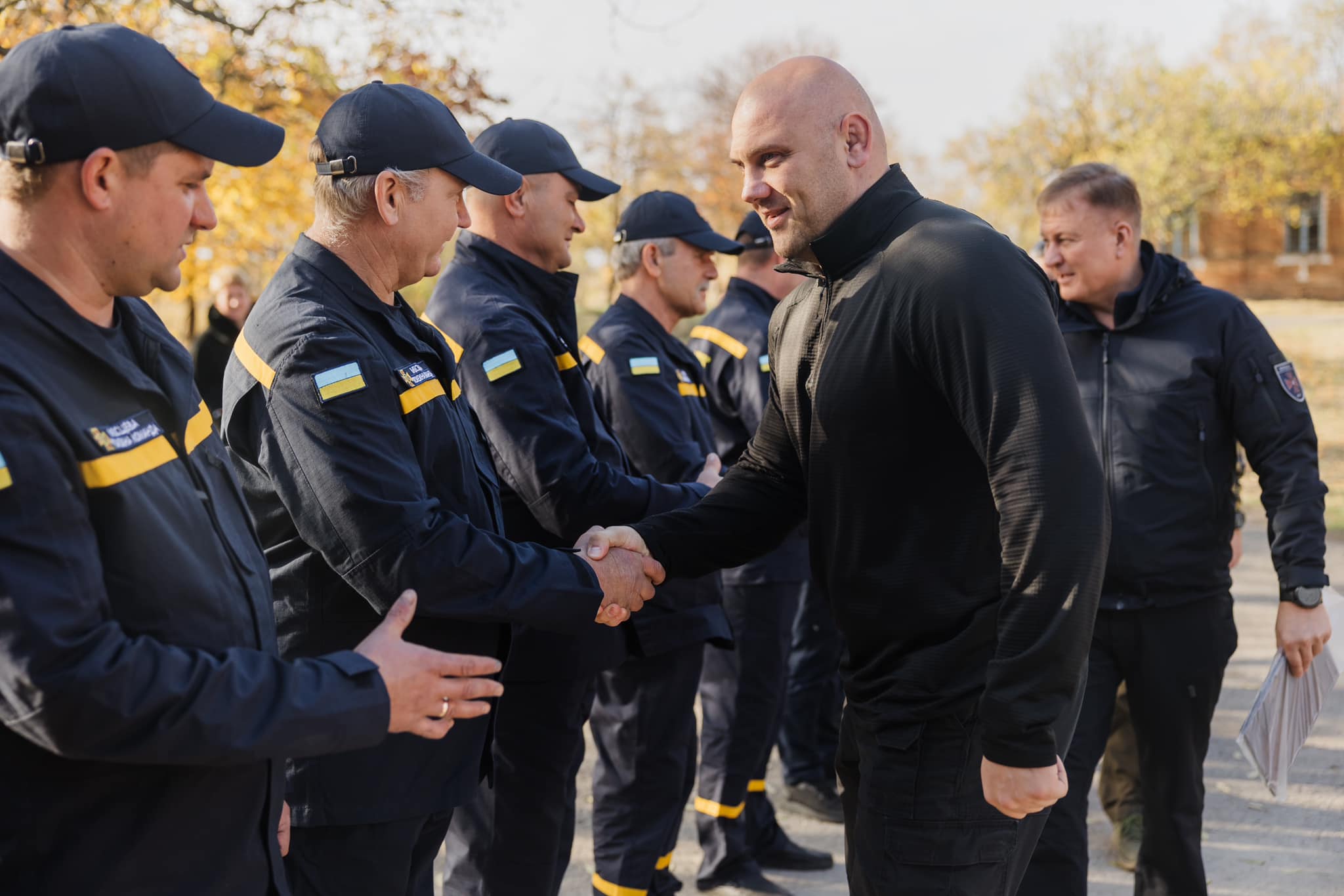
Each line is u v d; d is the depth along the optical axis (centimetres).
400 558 198
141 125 147
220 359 639
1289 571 286
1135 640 299
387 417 203
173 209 153
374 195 212
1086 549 173
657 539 238
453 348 266
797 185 200
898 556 198
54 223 146
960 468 193
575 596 219
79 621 134
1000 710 176
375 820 208
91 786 145
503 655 233
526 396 261
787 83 200
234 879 161
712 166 2728
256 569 171
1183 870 306
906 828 199
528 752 280
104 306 155
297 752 150
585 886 358
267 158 161
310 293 209
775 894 352
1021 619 175
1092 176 307
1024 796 176
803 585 374
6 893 143
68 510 136
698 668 320
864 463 197
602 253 2262
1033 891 287
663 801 317
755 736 359
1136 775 369
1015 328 178
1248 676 538
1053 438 174
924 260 188
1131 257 308
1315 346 2230
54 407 138
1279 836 380
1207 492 300
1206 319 303
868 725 206
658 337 346
